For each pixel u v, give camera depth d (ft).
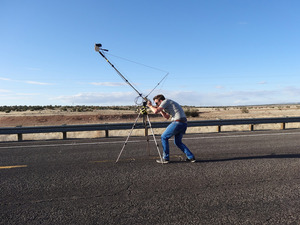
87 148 26.22
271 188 13.05
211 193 12.45
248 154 21.71
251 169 16.78
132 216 10.05
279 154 21.49
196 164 18.48
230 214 10.11
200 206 10.91
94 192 12.87
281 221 9.50
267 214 10.08
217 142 28.63
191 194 12.35
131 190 13.07
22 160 20.80
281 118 41.42
